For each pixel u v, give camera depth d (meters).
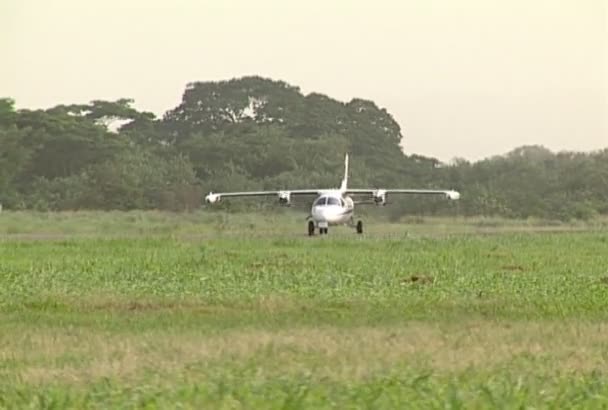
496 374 50.59
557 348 59.75
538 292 93.25
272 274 106.56
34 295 90.19
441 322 73.75
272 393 45.00
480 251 140.12
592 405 43.91
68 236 187.25
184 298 88.12
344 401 43.78
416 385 46.50
